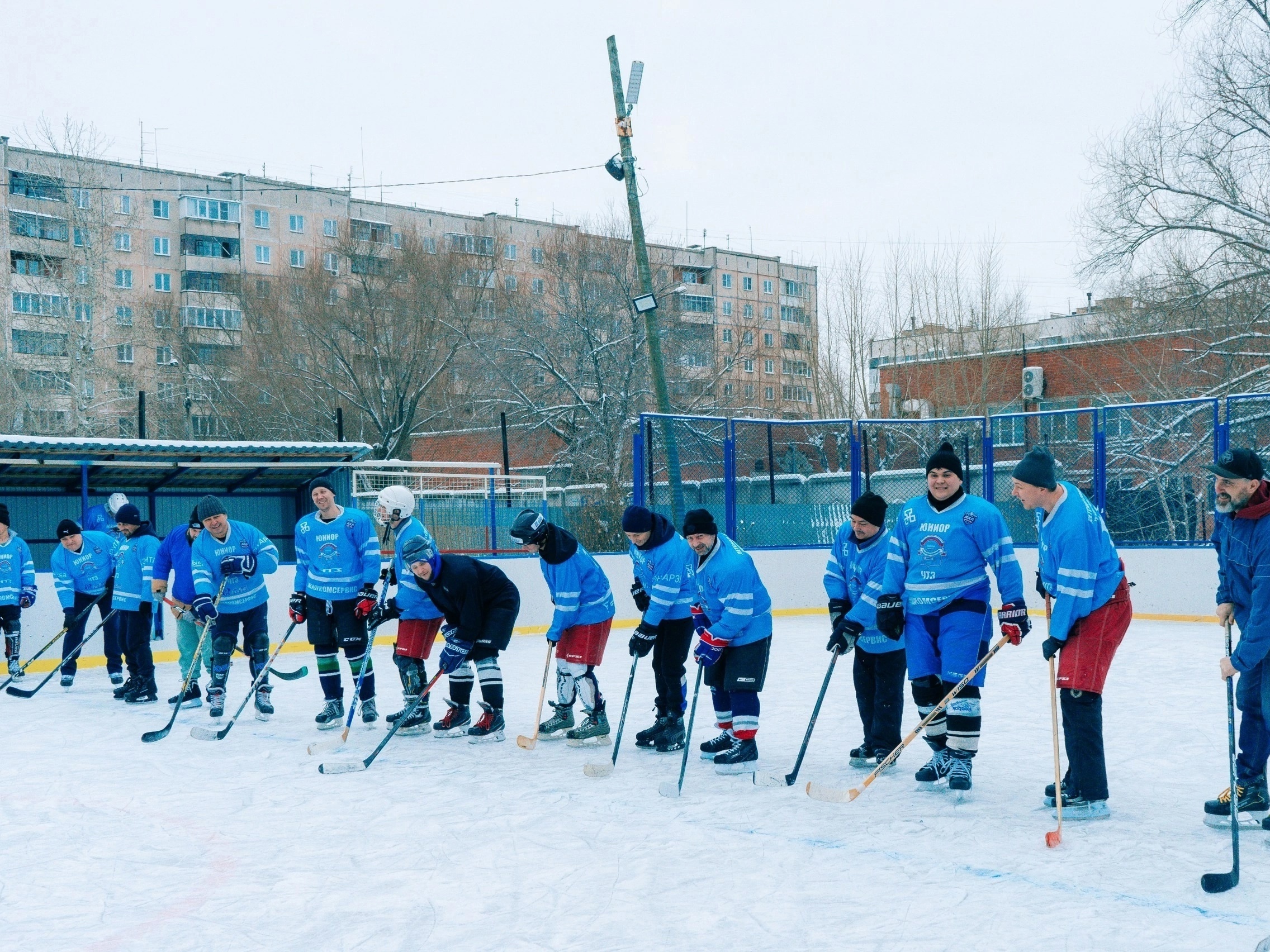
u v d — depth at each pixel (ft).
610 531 60.29
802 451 47.01
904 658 17.03
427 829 14.24
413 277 101.91
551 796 15.90
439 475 51.60
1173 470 41.27
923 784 15.94
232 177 159.22
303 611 21.72
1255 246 54.60
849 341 90.58
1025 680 27.30
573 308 91.71
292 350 101.76
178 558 25.00
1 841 14.16
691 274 181.78
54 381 96.43
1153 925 10.09
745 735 17.51
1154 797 15.12
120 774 18.03
